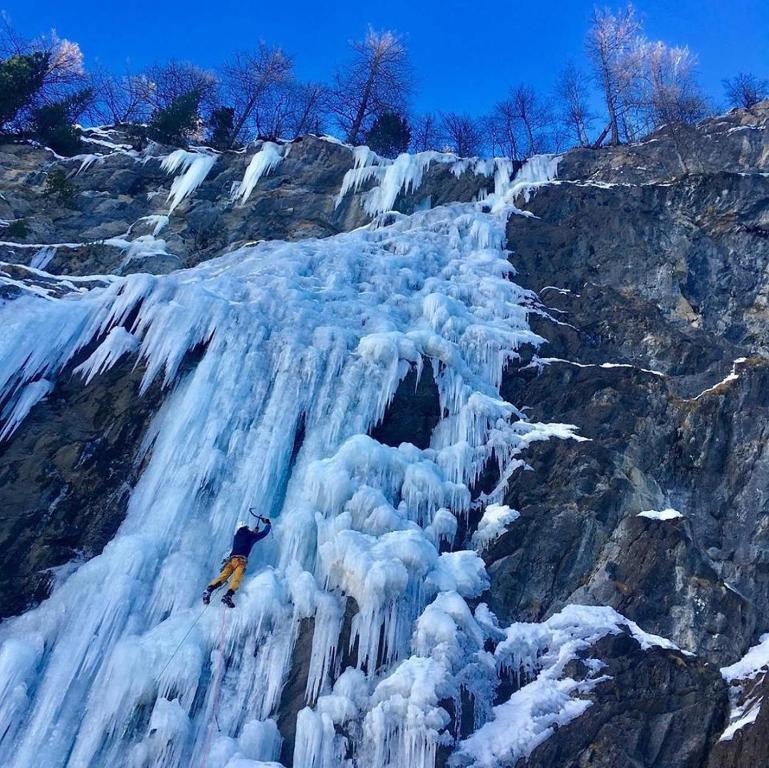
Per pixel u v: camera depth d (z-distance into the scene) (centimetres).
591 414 1469
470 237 2017
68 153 2534
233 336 1361
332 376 1366
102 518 1169
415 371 1430
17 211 2144
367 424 1350
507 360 1566
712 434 1429
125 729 942
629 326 1720
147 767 912
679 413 1462
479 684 1023
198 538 1144
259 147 2462
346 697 977
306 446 1286
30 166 2405
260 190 2323
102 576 1069
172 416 1271
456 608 1069
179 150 2436
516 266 1939
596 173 2362
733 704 1028
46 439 1214
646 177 2305
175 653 990
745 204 1931
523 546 1239
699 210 1966
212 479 1201
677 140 2383
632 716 991
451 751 949
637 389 1503
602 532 1259
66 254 1989
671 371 1628
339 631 1038
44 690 968
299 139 2450
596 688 1027
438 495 1248
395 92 3603
